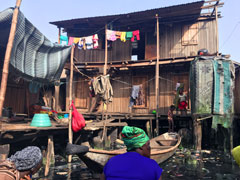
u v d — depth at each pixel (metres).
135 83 15.51
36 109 10.85
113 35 13.41
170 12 13.85
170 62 13.09
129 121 14.88
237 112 12.25
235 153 2.20
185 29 14.76
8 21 6.53
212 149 10.45
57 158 8.10
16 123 7.86
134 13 14.11
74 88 16.19
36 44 7.90
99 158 4.96
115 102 15.69
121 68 15.04
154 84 15.05
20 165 1.81
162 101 14.63
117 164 1.73
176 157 8.46
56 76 9.59
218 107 9.30
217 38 12.37
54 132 7.50
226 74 9.51
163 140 9.09
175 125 14.44
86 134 9.04
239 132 11.00
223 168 6.71
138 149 1.91
